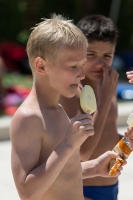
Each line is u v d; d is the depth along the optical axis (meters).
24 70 20.08
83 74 3.88
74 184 4.12
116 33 5.80
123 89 16.44
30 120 3.79
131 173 9.70
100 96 5.19
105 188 5.56
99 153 5.59
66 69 3.81
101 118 5.09
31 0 24.73
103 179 5.54
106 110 5.14
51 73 3.86
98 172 4.73
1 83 14.72
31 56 3.99
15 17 23.12
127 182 9.24
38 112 3.88
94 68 5.44
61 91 3.88
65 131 3.97
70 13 24.17
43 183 3.63
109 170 4.71
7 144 11.62
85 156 5.08
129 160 10.50
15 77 19.12
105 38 5.46
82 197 4.21
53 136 3.88
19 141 3.76
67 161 4.07
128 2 26.00
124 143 4.50
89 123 3.75
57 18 4.37
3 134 12.06
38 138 3.80
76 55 3.81
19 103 14.66
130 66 22.16
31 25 24.69
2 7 22.73
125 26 25.50
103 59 5.48
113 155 4.61
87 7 25.92
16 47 20.53
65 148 3.68
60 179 4.04
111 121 5.69
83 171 4.75
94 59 5.43
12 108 14.20
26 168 3.70
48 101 3.98
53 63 3.83
